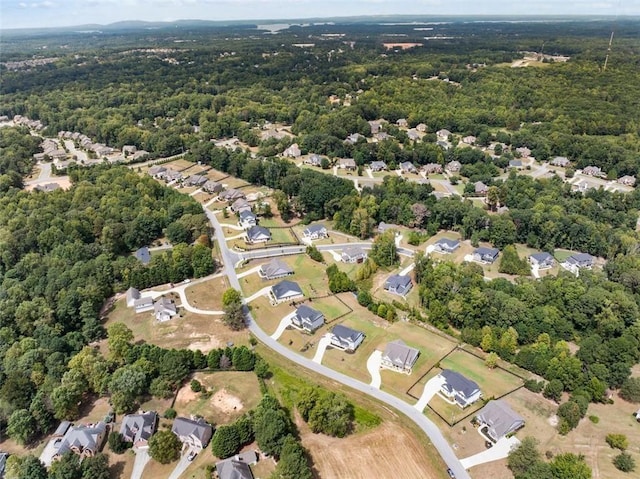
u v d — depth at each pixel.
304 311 110.94
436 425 82.56
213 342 106.81
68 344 101.56
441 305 112.19
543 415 84.31
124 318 116.69
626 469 73.25
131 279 127.44
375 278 133.75
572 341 105.50
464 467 74.38
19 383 87.94
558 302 110.81
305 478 68.06
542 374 93.69
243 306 119.50
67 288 117.56
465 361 98.88
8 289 115.06
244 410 87.44
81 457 77.81
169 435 77.75
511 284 117.56
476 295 109.62
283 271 132.75
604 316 104.81
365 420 84.06
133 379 87.75
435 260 141.62
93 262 129.12
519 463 71.69
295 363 99.06
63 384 86.94
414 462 75.56
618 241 143.50
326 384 93.06
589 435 80.44
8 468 73.56
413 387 91.38
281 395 90.94
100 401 91.06
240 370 97.50
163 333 110.12
